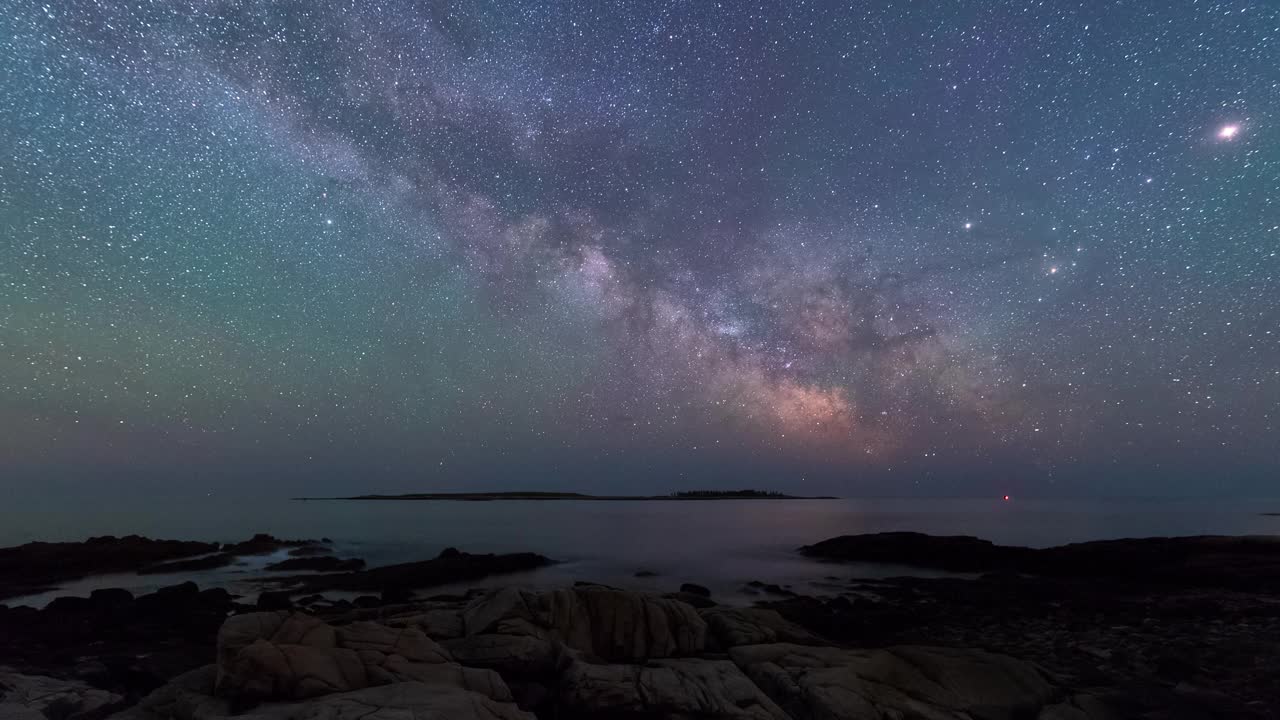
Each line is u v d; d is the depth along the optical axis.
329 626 12.53
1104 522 76.12
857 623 20.19
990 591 26.75
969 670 12.20
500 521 86.81
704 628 15.47
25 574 32.22
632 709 11.26
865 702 11.01
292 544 46.41
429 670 11.59
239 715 9.26
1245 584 26.70
